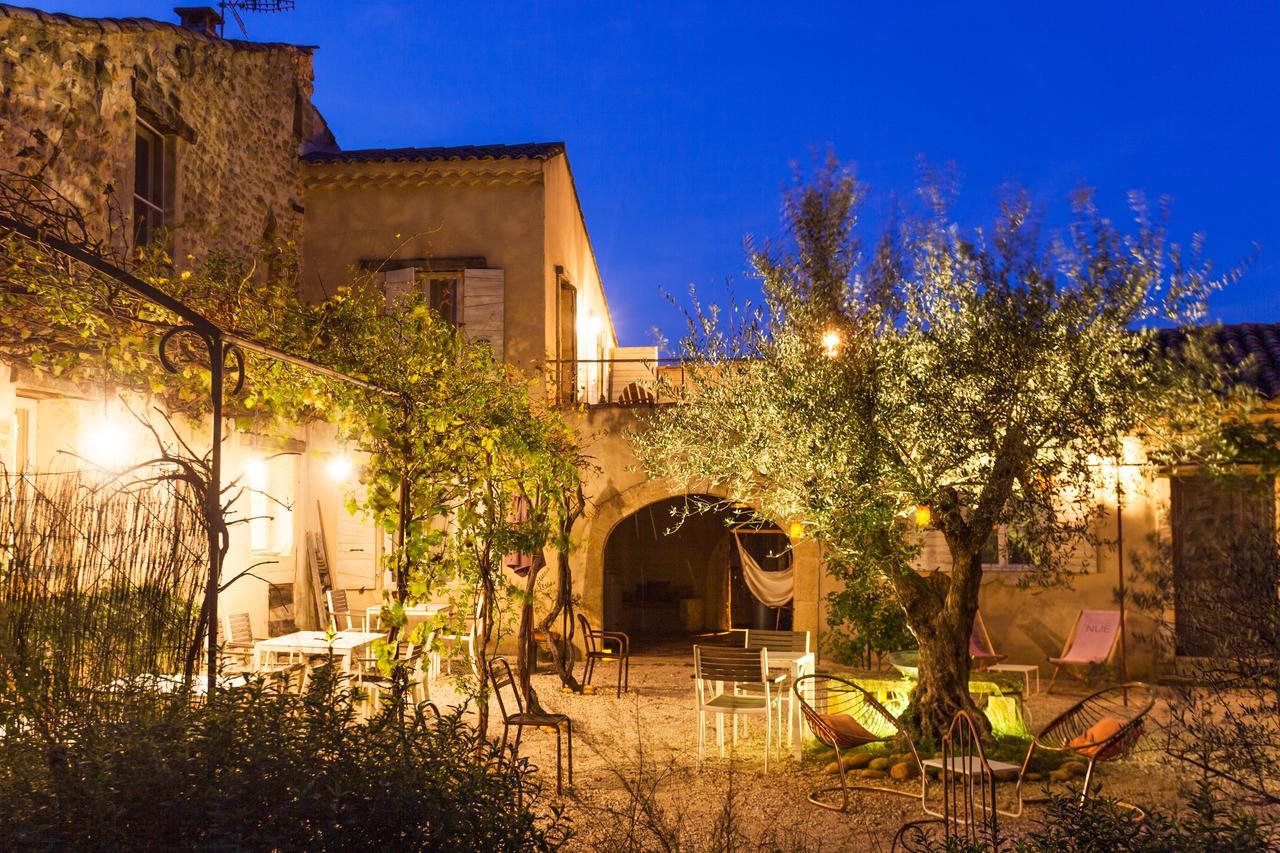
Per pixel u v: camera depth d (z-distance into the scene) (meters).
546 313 13.45
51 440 7.77
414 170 13.43
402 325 6.94
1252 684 3.48
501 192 13.54
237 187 11.69
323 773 3.07
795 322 6.86
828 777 7.07
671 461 9.78
